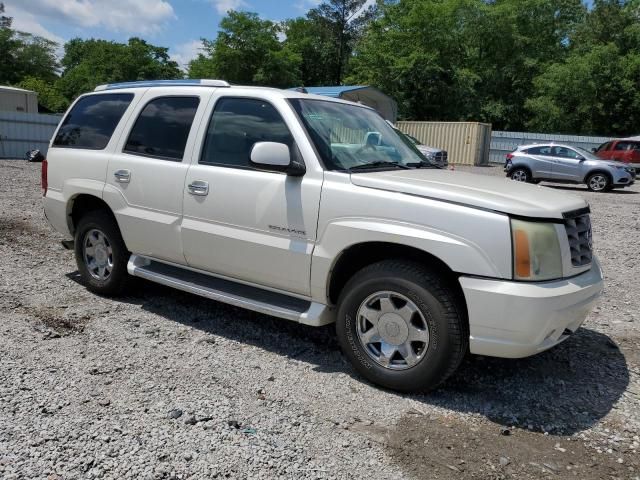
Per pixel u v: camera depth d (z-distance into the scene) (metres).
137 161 4.86
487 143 32.56
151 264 5.03
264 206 4.05
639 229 11.01
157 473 2.73
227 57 47.81
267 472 2.78
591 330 5.04
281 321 4.94
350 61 49.97
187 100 4.73
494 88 47.66
